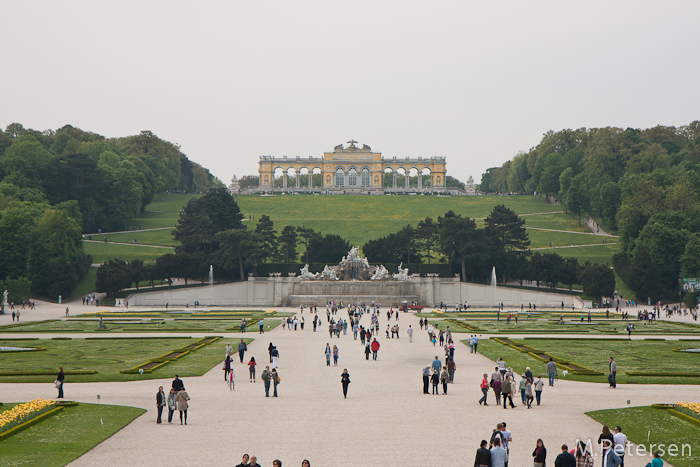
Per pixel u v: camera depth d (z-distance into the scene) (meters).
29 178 199.62
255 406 44.88
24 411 39.44
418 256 182.88
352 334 93.06
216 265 164.75
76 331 91.94
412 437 36.59
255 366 60.62
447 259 182.88
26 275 152.88
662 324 108.25
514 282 171.00
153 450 34.06
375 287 160.00
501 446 29.39
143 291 152.62
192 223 171.38
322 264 175.88
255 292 157.88
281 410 43.59
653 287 147.00
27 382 53.34
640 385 53.66
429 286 156.62
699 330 96.56
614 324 108.06
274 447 34.53
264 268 174.12
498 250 166.00
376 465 31.45
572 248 183.00
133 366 61.38
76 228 163.50
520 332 93.75
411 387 52.50
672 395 48.88
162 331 93.12
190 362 64.38
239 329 95.94
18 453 33.16
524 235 172.12
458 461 32.09
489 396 48.78
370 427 38.88
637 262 148.50
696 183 177.25
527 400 44.69
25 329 95.31
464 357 69.62
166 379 55.28
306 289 160.50
